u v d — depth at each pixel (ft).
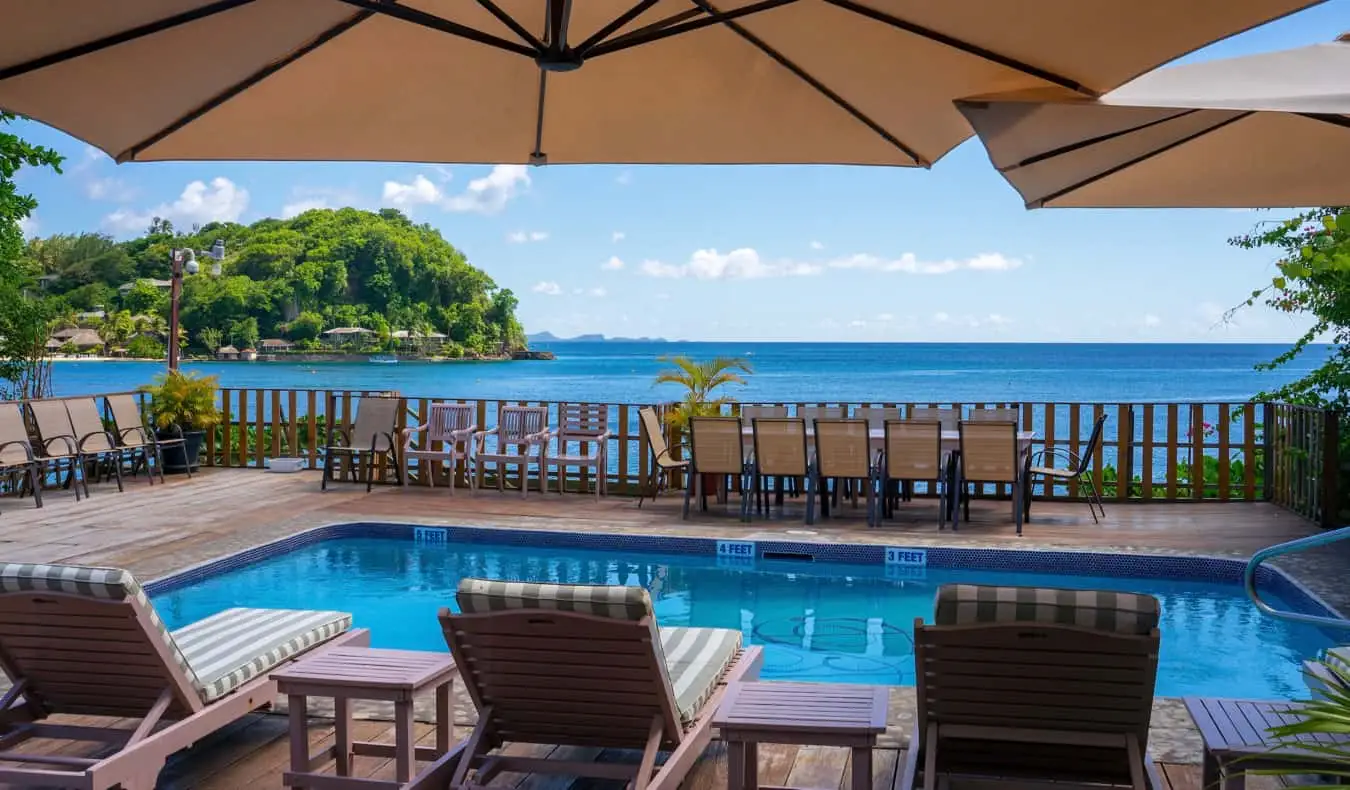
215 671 13.97
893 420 31.27
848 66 12.49
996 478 30.58
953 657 11.36
